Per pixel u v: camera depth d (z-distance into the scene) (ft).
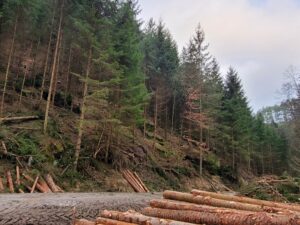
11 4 73.41
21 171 54.13
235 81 158.51
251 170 161.99
